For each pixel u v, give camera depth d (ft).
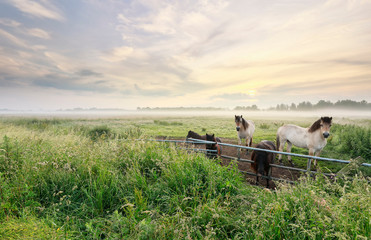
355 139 29.01
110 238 7.02
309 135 23.57
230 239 7.29
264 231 6.91
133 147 16.05
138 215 8.25
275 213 7.54
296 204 7.87
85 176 11.35
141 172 13.19
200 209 8.38
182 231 7.23
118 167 13.53
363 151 27.40
